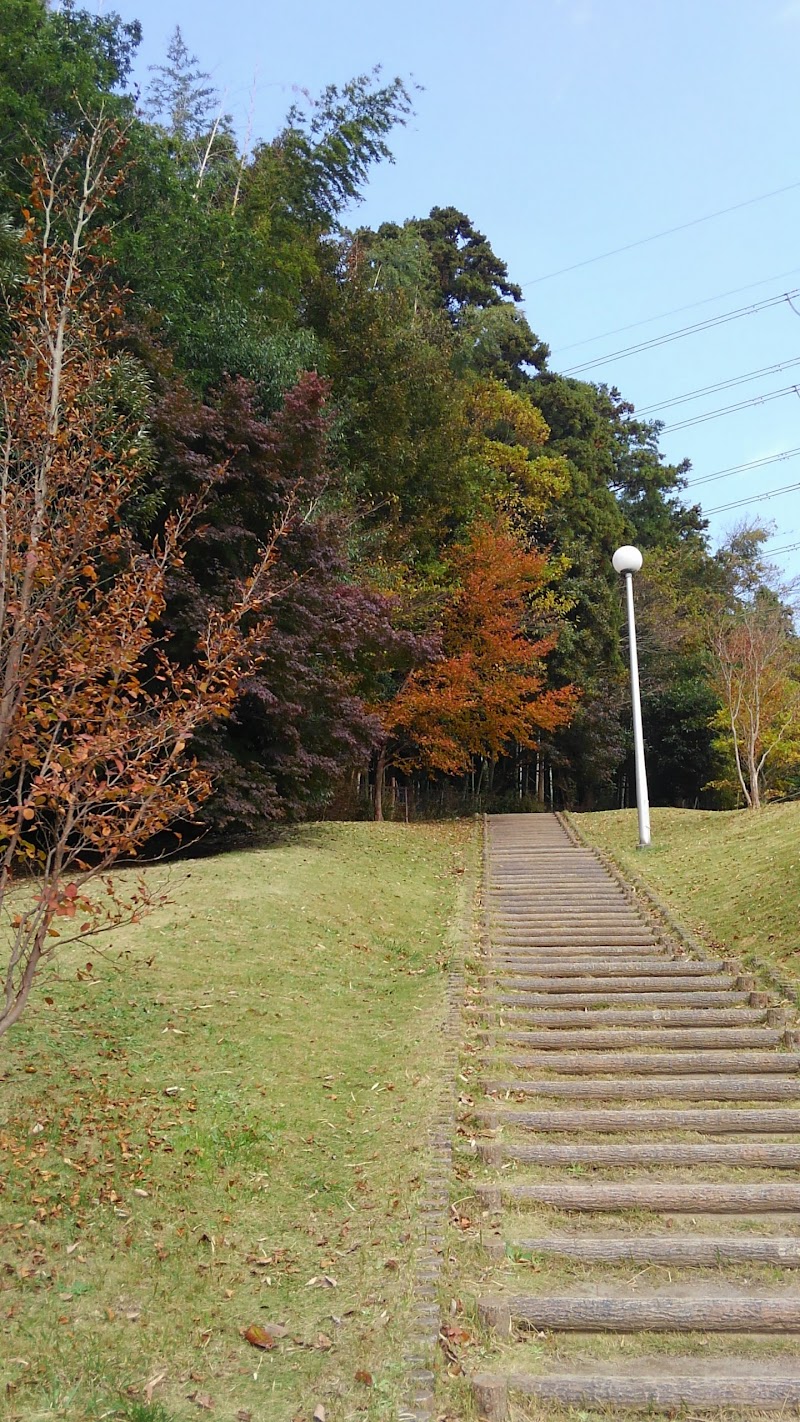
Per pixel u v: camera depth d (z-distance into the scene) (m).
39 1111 5.54
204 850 14.57
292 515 12.63
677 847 17.08
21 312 5.28
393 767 26.64
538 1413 3.96
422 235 41.03
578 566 31.08
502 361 37.50
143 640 4.82
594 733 30.48
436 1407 3.80
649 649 35.12
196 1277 4.48
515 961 10.50
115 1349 3.94
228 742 14.04
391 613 18.12
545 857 17.83
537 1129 6.56
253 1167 5.45
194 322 15.66
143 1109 5.84
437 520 24.89
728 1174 5.93
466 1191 5.57
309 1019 7.92
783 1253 5.01
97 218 13.93
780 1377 4.13
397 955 10.66
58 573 4.70
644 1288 4.80
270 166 22.80
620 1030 8.24
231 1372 3.90
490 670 23.02
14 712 4.41
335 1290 4.46
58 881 4.55
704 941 11.08
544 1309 4.54
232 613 5.33
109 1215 4.80
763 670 21.47
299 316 23.14
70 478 4.88
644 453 48.66
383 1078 6.93
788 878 11.95
